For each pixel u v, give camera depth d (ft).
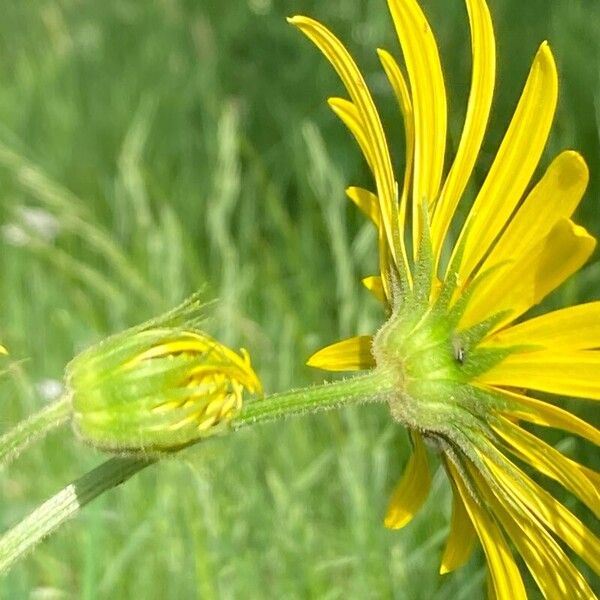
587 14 1.10
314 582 0.73
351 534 0.76
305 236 1.00
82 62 1.28
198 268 0.94
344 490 0.79
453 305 0.50
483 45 0.50
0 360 0.87
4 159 1.01
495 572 0.51
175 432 0.45
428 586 0.74
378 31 1.21
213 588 0.71
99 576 0.75
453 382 0.50
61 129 1.18
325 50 0.52
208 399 0.46
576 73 1.04
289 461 0.80
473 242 0.50
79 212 1.00
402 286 0.51
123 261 0.90
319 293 0.95
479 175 0.91
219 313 0.89
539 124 0.49
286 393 0.48
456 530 0.52
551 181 0.48
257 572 0.75
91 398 0.45
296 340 0.90
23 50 1.31
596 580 0.72
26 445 0.46
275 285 0.92
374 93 1.13
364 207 0.53
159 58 1.26
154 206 1.07
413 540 0.76
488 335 0.49
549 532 0.53
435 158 0.51
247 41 1.27
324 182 0.96
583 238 0.47
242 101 1.19
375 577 0.73
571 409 0.79
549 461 0.49
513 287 0.49
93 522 0.72
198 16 1.28
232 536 0.74
